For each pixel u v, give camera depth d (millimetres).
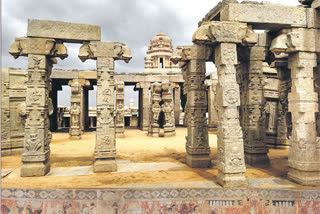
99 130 6480
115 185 4980
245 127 7305
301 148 4957
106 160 6453
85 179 5547
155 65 20438
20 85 9375
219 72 4980
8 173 6055
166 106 15047
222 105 4812
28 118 5961
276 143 10555
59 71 15641
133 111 24656
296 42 5051
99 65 6559
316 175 4875
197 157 6926
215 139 13078
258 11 4969
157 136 14758
